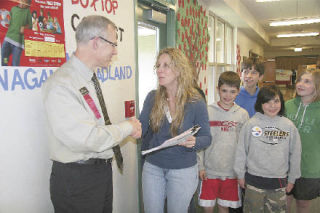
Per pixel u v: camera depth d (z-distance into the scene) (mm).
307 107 2010
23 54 1240
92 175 1240
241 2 5734
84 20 1202
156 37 2680
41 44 1329
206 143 1551
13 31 1188
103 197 1312
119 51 1970
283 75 15328
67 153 1170
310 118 1987
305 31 9633
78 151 1115
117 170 1987
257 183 1897
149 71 2611
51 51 1388
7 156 1195
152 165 1603
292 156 1879
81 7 1580
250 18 6867
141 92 2504
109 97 1873
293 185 1959
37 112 1323
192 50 3494
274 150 1860
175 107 1573
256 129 1902
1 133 1166
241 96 2475
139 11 2295
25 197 1286
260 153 1882
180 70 1542
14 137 1221
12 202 1229
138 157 2303
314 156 1976
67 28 1485
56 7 1405
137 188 2305
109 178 1359
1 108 1159
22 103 1249
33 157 1315
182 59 1555
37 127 1327
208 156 2068
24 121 1262
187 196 1565
